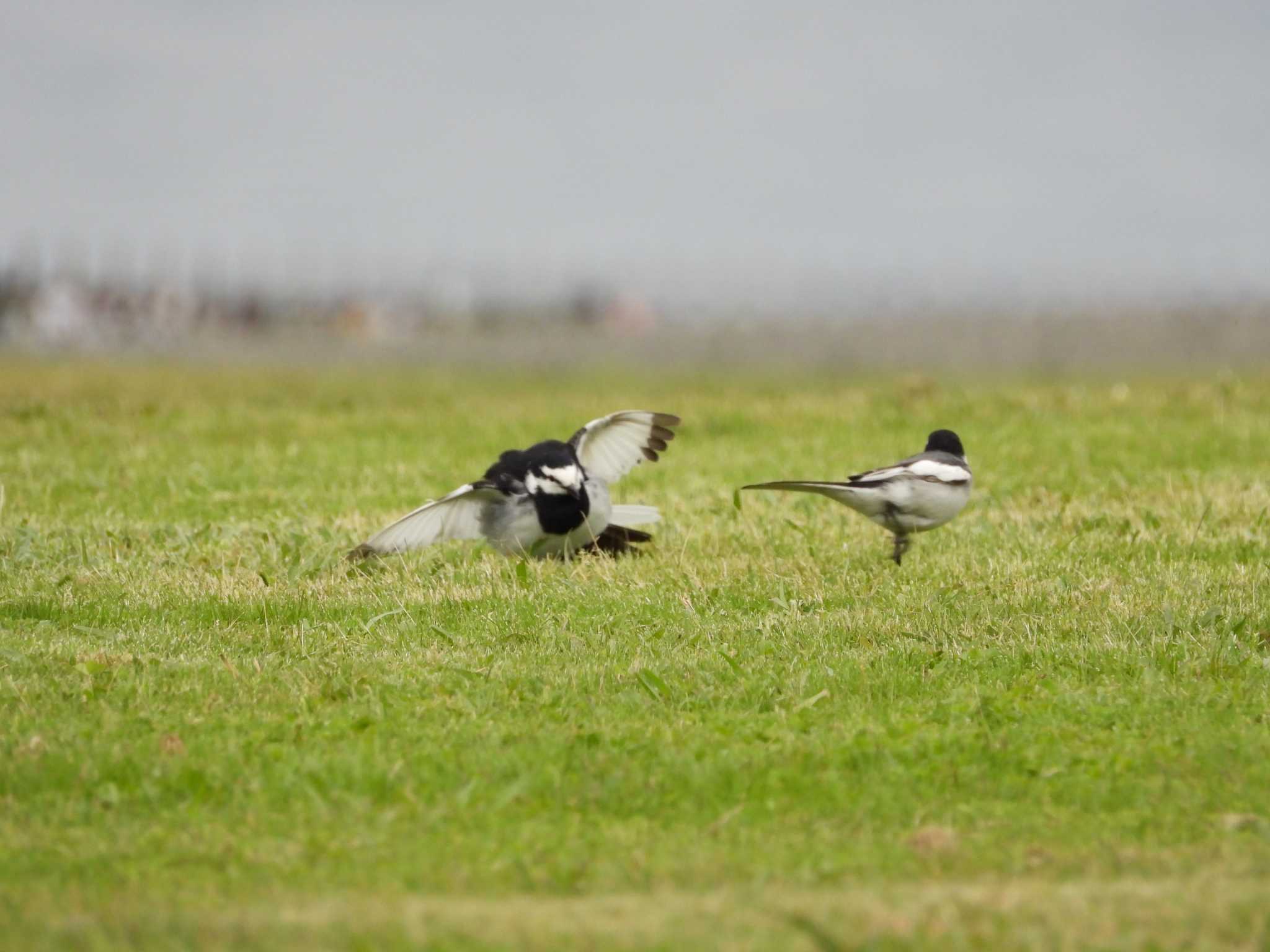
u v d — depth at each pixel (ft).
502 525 53.01
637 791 31.65
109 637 43.47
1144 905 25.44
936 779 32.42
